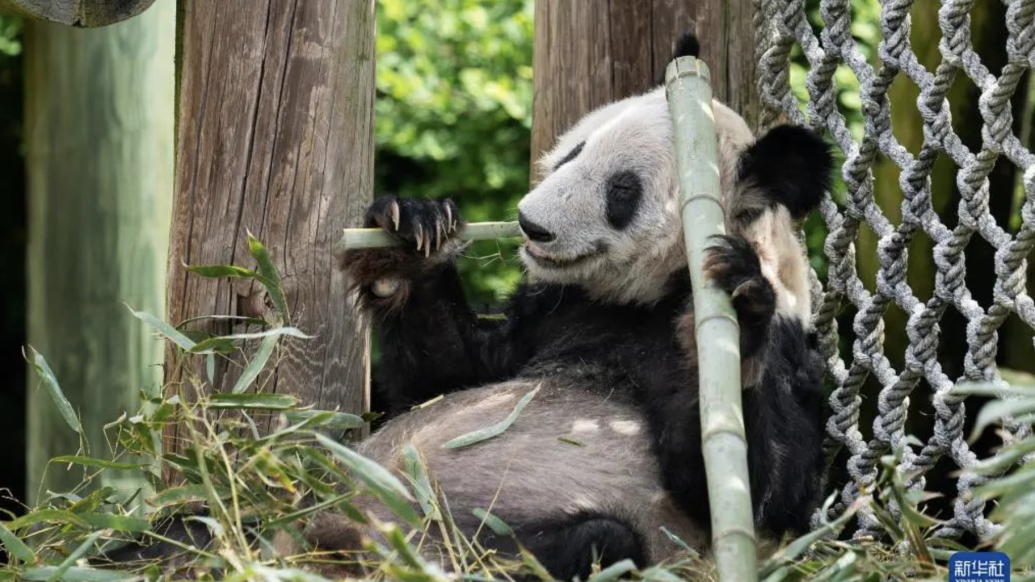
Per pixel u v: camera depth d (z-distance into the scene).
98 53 15.98
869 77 9.36
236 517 7.05
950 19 8.58
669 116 9.39
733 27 10.41
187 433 9.09
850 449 9.83
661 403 8.56
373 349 17.66
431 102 22.39
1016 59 8.10
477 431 8.35
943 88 8.81
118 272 16.19
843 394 9.86
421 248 9.09
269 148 9.42
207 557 7.40
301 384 9.40
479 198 22.44
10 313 25.33
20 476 25.05
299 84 9.41
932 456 9.18
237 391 8.23
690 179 8.22
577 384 9.35
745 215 9.16
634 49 10.41
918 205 9.12
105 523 7.73
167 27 16.34
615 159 9.29
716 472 6.96
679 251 9.27
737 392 7.28
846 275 9.84
